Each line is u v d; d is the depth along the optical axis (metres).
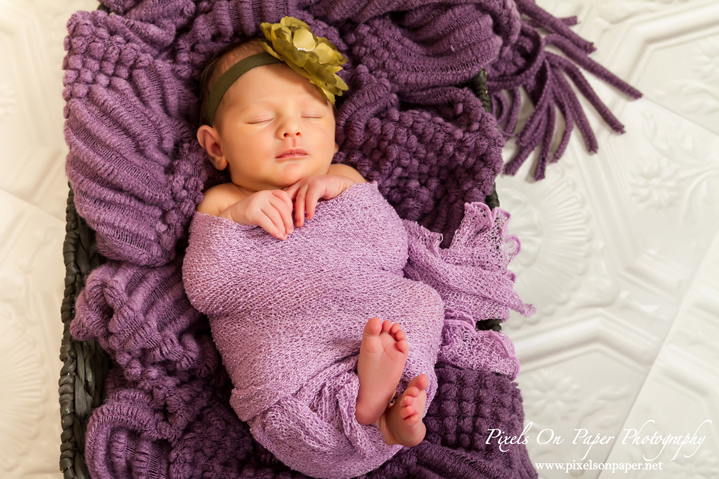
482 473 1.15
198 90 1.38
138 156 1.23
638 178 1.69
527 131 1.64
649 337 1.62
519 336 1.62
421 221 1.46
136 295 1.18
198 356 1.22
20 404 1.48
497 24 1.42
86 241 1.28
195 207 1.27
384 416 1.05
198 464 1.13
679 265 1.65
